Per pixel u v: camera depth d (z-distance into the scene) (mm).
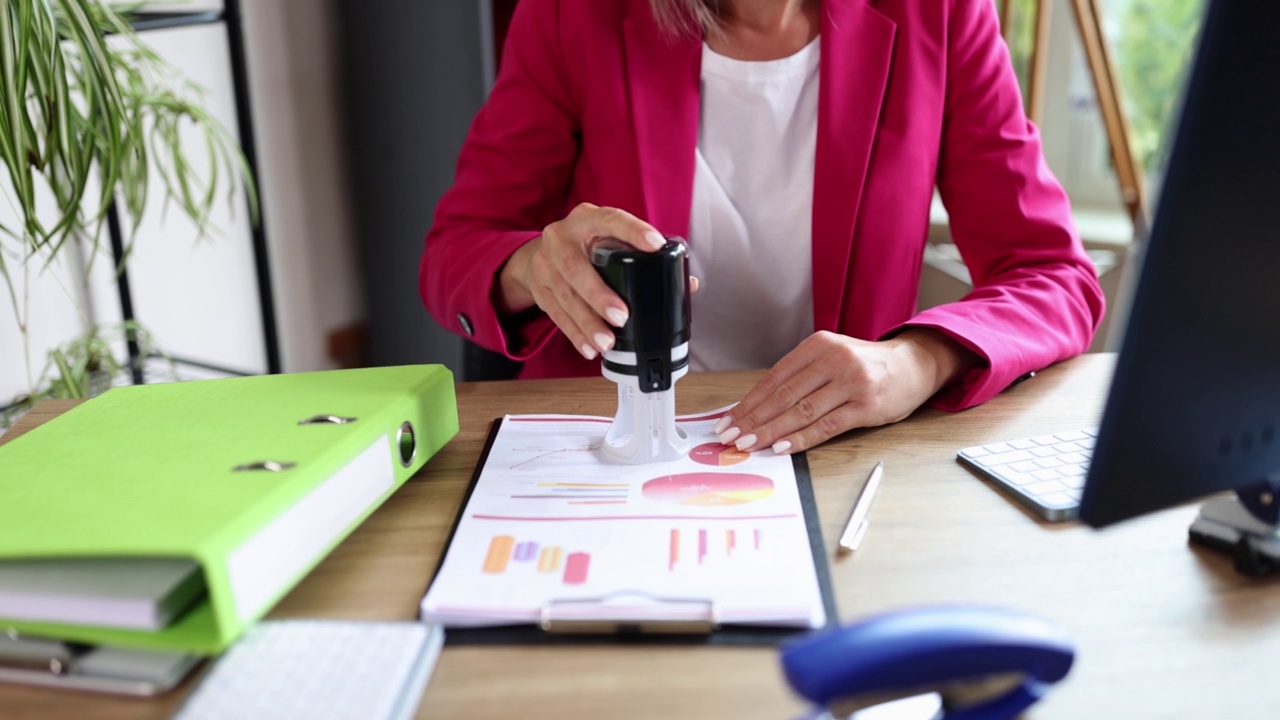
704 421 835
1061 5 2414
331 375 804
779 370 815
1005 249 1120
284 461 597
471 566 591
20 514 543
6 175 1442
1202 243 478
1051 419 830
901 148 1124
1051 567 593
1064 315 984
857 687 413
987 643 430
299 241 2146
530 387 949
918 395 827
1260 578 575
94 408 748
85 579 517
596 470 731
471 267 982
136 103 1329
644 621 532
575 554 602
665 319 709
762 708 475
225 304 1987
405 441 714
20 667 517
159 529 509
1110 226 2332
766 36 1161
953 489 700
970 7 1143
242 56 1749
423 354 2301
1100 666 499
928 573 589
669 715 472
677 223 1153
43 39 1105
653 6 1112
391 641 514
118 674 508
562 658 518
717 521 642
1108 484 514
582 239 743
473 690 495
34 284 1530
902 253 1158
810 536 626
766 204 1196
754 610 532
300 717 459
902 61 1122
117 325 1541
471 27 2002
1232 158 469
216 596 493
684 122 1136
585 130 1167
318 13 2113
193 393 776
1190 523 640
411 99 2096
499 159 1176
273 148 2035
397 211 2203
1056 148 2539
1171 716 463
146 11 1670
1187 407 513
